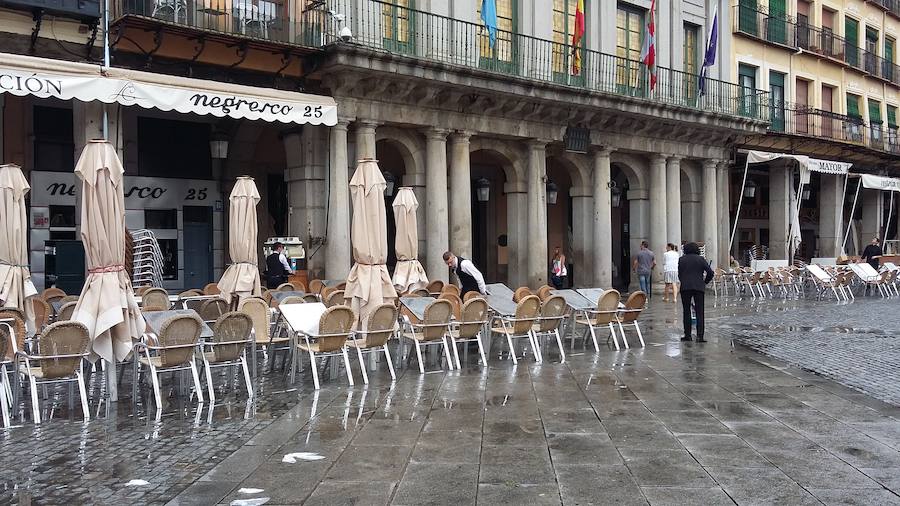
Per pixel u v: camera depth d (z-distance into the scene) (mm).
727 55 28297
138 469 5746
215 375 9898
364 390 8789
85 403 7496
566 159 23172
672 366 10453
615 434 6723
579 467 5742
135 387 8148
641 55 23141
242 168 20109
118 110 14656
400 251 12906
